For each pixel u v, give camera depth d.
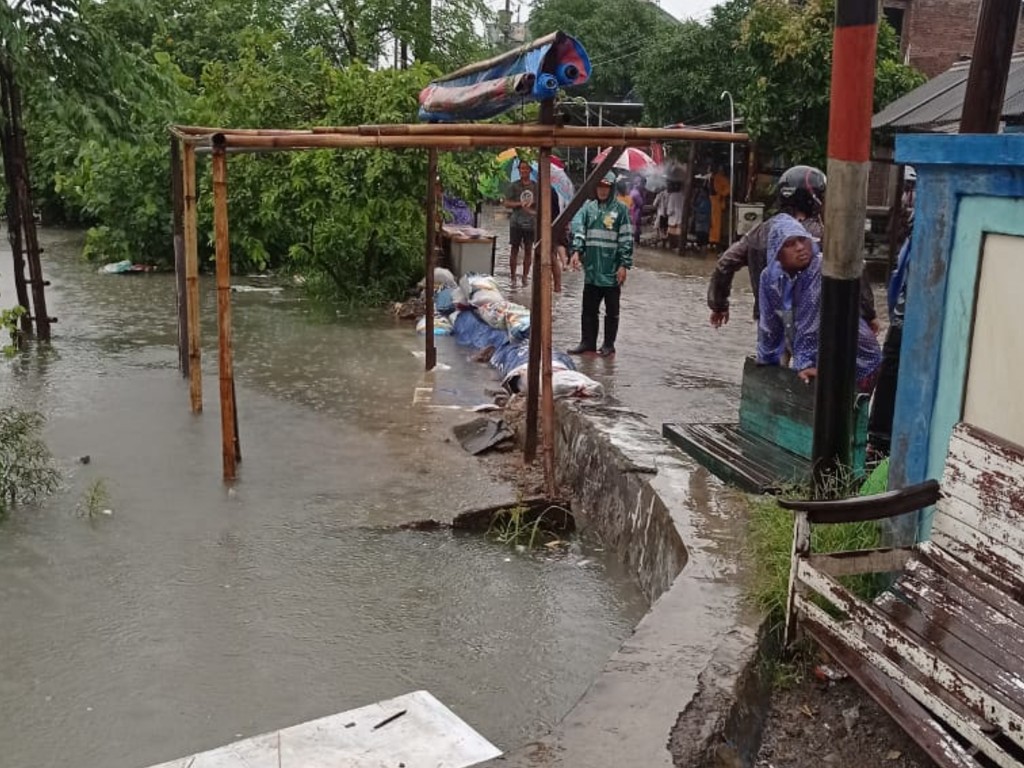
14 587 4.77
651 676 3.21
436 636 4.49
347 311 12.41
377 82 12.20
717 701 3.07
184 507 5.83
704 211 21.11
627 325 11.37
